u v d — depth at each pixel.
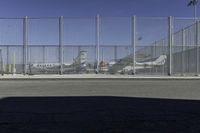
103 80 33.22
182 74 45.59
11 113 11.71
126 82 29.53
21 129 9.28
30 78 35.94
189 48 45.53
